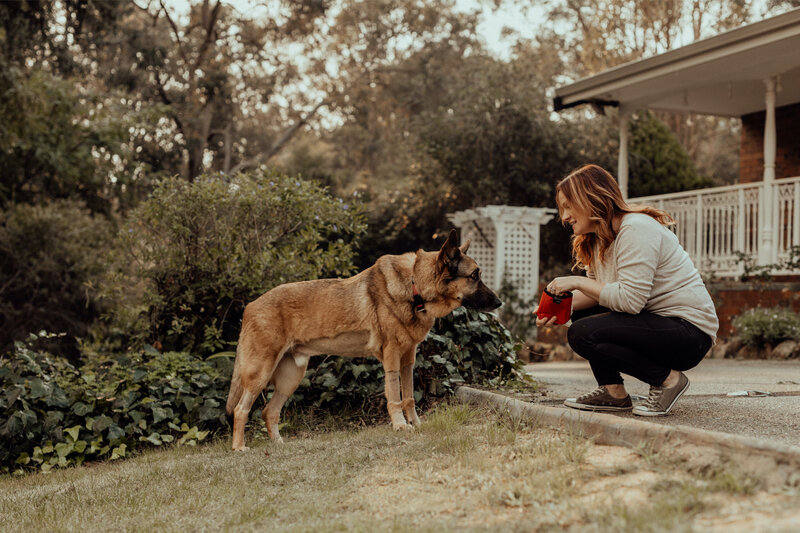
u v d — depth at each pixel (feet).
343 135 118.21
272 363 16.40
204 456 15.84
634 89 42.09
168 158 92.07
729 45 34.71
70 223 57.26
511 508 9.27
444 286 15.37
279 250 24.81
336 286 16.44
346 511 10.34
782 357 30.09
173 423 19.25
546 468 10.49
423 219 68.49
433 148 65.05
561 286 13.04
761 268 35.83
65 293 53.98
